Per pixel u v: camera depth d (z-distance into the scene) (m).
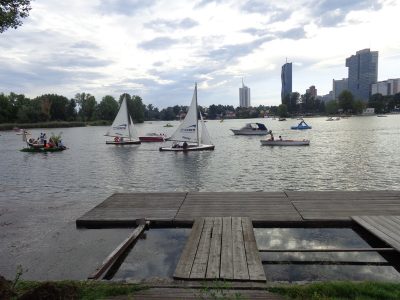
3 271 10.53
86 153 48.12
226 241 10.38
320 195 15.84
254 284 7.60
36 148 51.38
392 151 40.72
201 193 16.98
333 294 7.01
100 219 13.59
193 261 8.89
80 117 170.88
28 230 14.41
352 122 130.88
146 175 29.78
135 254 11.24
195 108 46.06
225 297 6.93
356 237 12.09
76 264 10.88
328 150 44.09
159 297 6.99
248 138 71.56
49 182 27.33
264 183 25.20
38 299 6.41
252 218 12.96
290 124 138.00
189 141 46.88
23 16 12.16
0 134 105.25
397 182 24.27
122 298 6.96
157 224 13.23
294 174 28.36
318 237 12.15
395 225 11.56
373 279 9.33
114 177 29.12
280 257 10.74
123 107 59.78
